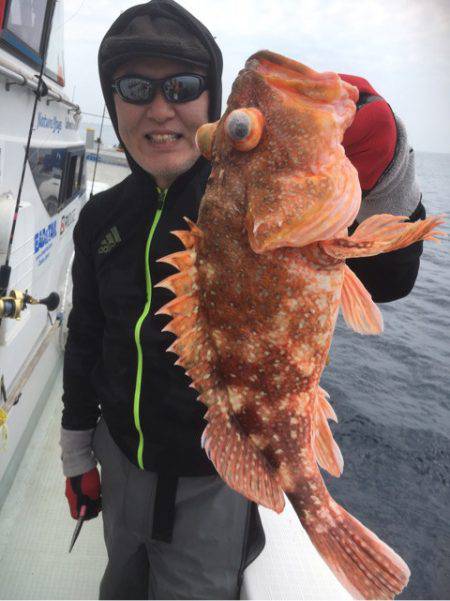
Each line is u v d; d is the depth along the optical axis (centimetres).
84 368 178
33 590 222
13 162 232
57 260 362
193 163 144
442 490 510
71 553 243
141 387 148
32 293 295
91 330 179
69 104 355
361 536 103
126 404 151
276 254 98
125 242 154
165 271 145
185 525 153
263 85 95
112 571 172
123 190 162
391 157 107
